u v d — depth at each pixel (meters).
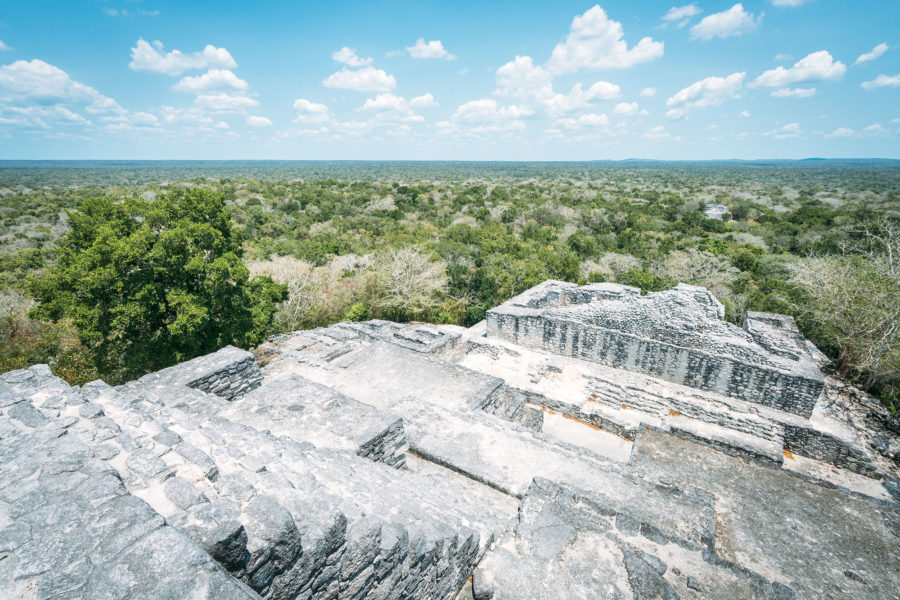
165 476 5.23
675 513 9.82
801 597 9.20
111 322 15.30
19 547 3.75
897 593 9.34
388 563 5.35
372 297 31.31
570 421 17.11
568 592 7.10
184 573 3.52
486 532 7.97
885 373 17.67
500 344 22.27
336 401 11.47
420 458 11.95
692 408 16.84
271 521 4.32
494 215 72.44
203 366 12.51
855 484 14.06
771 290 32.31
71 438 5.73
